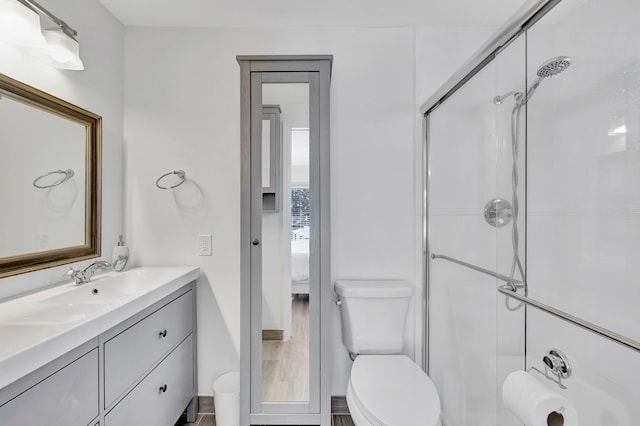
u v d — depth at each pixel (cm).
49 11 150
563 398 92
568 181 98
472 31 207
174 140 206
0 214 127
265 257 178
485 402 146
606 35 86
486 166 143
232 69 207
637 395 79
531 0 102
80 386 103
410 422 121
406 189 207
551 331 105
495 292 138
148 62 206
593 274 90
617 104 83
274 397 176
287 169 177
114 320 115
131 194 206
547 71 105
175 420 172
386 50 206
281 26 206
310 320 177
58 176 155
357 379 151
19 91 134
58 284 154
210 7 187
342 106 207
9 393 81
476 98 151
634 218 79
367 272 207
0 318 113
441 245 188
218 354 206
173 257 206
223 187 206
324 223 177
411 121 208
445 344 183
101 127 182
